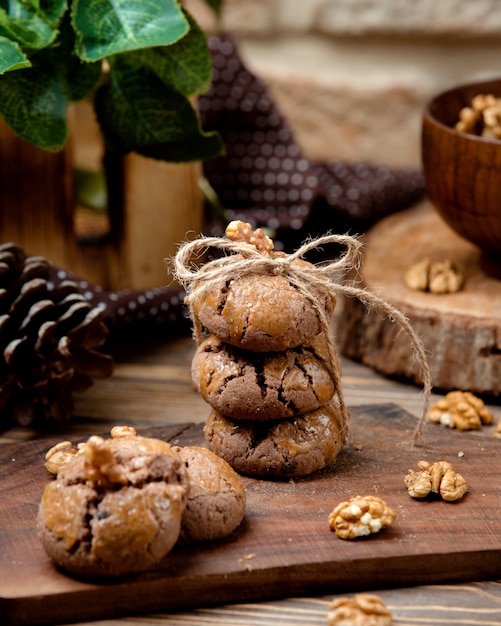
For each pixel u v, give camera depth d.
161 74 0.76
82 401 0.77
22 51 0.73
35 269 0.73
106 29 0.72
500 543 0.63
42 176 0.82
